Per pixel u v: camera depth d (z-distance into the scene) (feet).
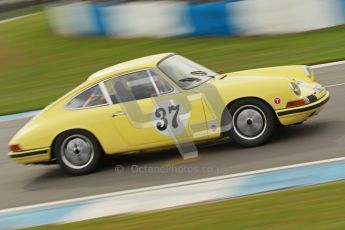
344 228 57.06
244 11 212.02
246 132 92.99
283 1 206.39
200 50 208.64
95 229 71.46
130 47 231.71
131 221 72.13
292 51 187.83
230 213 68.08
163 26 232.12
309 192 70.85
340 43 186.29
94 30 261.03
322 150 87.56
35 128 98.73
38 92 199.93
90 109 96.89
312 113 91.76
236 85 92.32
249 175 83.05
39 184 100.07
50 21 298.56
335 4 203.21
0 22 424.87
